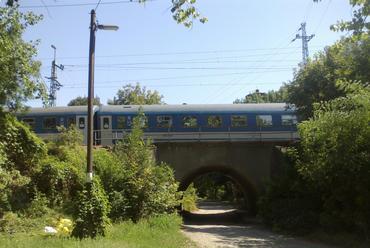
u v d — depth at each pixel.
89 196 17.42
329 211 24.27
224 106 42.84
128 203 25.19
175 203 28.16
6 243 13.20
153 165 28.02
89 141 18.52
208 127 42.09
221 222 39.28
